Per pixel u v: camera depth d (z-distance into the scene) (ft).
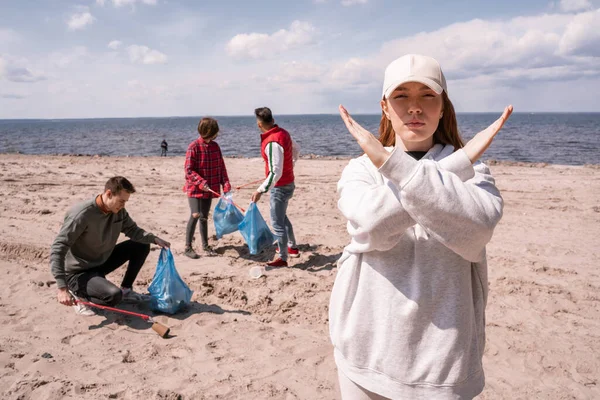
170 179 45.88
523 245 23.85
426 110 4.56
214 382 11.46
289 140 19.20
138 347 13.23
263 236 20.18
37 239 22.54
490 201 4.01
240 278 18.51
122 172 50.72
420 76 4.38
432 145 5.08
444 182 3.84
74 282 15.17
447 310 4.45
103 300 15.02
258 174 50.83
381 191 4.11
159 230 25.75
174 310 15.44
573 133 189.16
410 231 4.51
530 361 12.82
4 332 13.87
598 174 49.88
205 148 21.08
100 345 13.33
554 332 14.42
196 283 18.02
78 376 11.59
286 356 12.82
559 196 37.09
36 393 10.82
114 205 14.44
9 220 26.32
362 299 4.70
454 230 3.90
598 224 28.45
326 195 37.47
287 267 19.97
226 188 21.59
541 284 18.19
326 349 13.24
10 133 264.93
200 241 24.03
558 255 22.31
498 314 15.70
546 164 60.59
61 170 51.31
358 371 4.76
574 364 12.67
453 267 4.44
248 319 15.16
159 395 10.78
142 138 187.83
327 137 177.88
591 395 11.32
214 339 13.75
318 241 24.30
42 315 15.14
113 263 16.24
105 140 175.01
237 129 298.56
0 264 19.58
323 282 18.08
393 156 3.85
